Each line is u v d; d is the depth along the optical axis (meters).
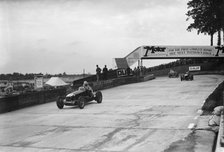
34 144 10.74
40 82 26.89
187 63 71.31
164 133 11.38
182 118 14.14
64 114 17.23
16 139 11.57
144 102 20.81
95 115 16.28
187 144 9.76
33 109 20.50
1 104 19.39
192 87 29.97
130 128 12.55
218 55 60.62
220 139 8.31
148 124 13.19
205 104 15.95
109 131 12.20
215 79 41.00
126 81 41.41
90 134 11.84
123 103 20.80
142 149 9.51
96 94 21.25
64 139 11.25
